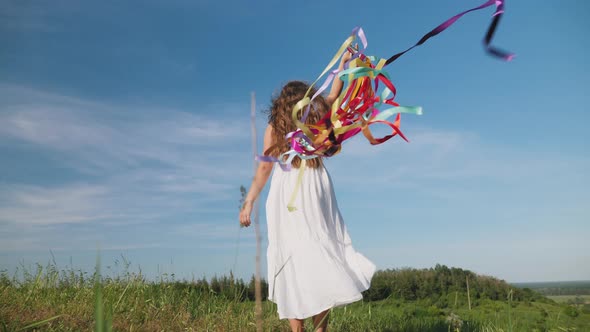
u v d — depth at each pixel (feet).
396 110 6.88
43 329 9.90
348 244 10.28
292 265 9.60
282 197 10.07
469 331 12.82
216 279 16.94
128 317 12.46
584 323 12.43
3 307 11.37
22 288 14.90
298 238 9.70
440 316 14.92
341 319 14.37
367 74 7.34
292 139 7.77
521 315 14.16
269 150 7.75
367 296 17.97
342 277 9.21
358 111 7.80
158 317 13.32
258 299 4.00
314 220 9.81
